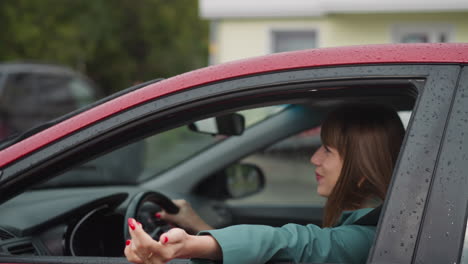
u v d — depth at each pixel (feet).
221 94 3.98
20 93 30.86
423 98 3.74
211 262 3.82
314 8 38.17
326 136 4.66
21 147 4.11
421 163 3.61
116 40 93.76
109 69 98.48
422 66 3.82
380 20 38.17
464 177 3.53
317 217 9.06
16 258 4.20
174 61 101.65
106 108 4.07
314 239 4.03
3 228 5.25
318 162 4.73
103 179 8.48
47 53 75.97
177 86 4.04
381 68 3.87
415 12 37.45
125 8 96.22
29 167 4.06
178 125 4.10
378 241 3.56
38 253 5.09
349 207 4.56
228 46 40.27
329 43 38.88
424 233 3.51
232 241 3.71
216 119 7.41
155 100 4.03
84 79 35.42
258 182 9.66
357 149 4.50
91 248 5.27
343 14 38.42
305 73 3.94
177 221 6.41
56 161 4.06
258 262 3.76
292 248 3.91
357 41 38.58
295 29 39.27
